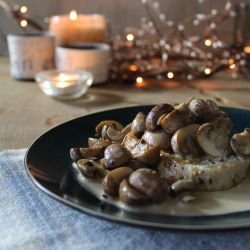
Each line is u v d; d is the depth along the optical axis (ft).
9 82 3.32
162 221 1.58
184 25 4.05
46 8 4.05
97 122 2.32
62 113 2.76
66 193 1.77
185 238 1.63
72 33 3.51
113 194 1.77
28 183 2.03
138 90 3.16
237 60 3.28
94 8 4.07
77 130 2.24
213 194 1.89
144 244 1.60
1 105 2.86
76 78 2.99
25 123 2.60
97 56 3.18
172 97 3.02
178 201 1.76
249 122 2.31
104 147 2.06
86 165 1.94
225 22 4.01
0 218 1.81
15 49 3.29
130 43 3.49
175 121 1.93
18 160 2.16
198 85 3.27
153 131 1.99
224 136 1.96
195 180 1.91
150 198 1.69
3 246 1.62
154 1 4.02
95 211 1.58
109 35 3.92
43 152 2.05
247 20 3.50
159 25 4.03
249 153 1.94
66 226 1.73
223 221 1.59
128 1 4.04
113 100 2.97
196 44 3.90
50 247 1.61
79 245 1.61
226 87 3.23
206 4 4.03
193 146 1.93
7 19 4.06
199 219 1.62
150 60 3.48
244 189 1.94
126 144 2.07
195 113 1.96
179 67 3.41
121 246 1.60
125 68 3.32
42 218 1.79
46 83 2.94
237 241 1.61
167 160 1.96
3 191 1.99
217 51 3.72
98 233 1.68
